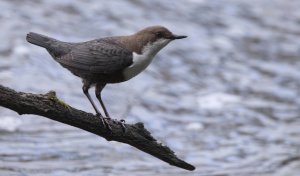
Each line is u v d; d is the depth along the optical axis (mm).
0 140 10922
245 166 10930
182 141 11867
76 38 15219
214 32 17297
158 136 11992
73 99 12820
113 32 15945
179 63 15414
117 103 13133
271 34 17734
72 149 10969
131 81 14273
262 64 15938
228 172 10594
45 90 13000
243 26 17984
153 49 8195
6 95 6555
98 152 10992
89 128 7152
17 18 15812
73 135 11586
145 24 16766
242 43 16953
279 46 17047
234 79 15031
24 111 6691
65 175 9883
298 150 11664
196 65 15445
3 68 13617
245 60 16047
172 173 10383
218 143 11906
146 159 10977
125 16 17016
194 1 19016
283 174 10609
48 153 10672
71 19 16297
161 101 13539
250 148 11750
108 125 7195
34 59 14234
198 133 12305
